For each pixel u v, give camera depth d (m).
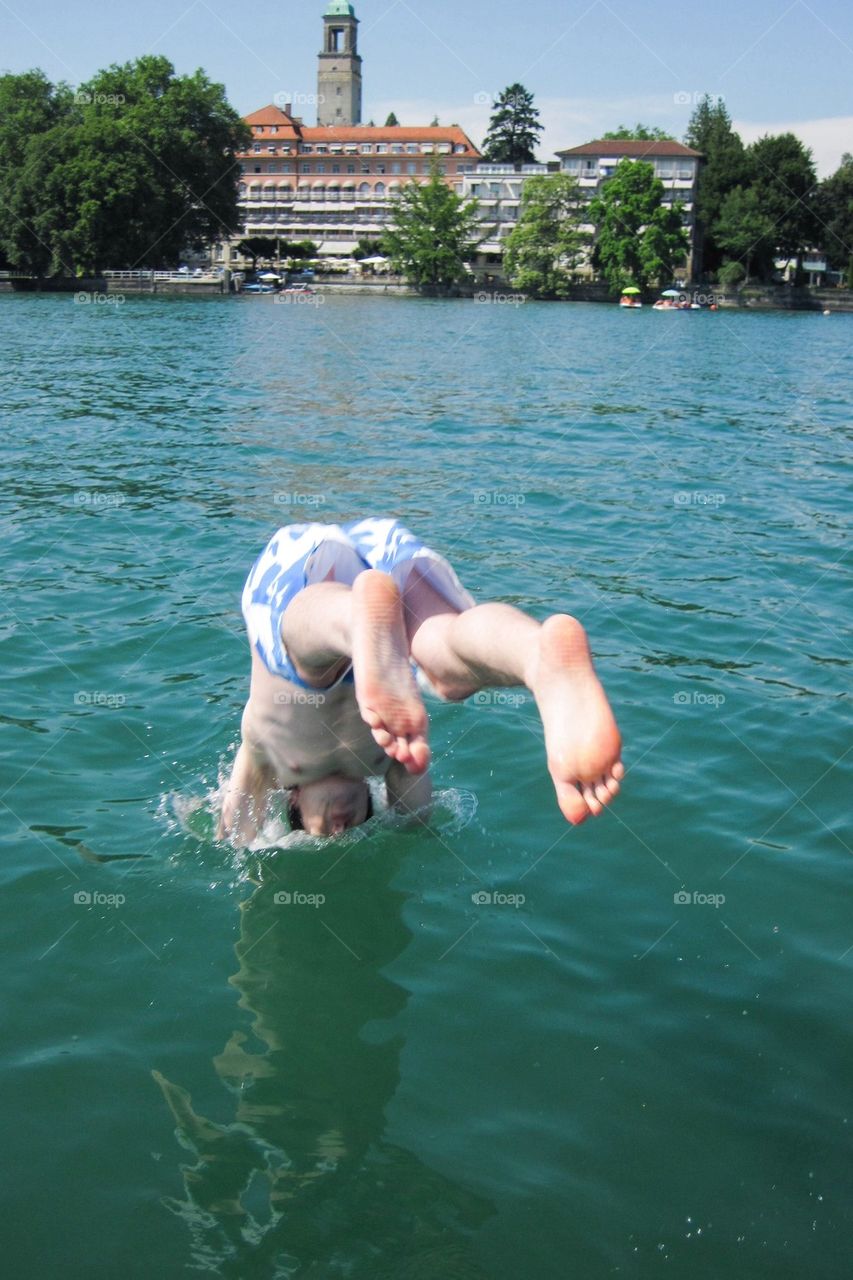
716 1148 1.53
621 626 3.59
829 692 3.10
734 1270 1.34
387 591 1.68
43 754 2.69
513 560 4.32
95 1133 1.55
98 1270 1.33
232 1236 1.38
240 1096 1.62
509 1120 1.58
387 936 2.03
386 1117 1.58
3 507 5.09
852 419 8.75
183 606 3.75
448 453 6.66
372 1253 1.36
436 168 41.00
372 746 2.21
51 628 3.52
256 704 2.20
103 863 2.25
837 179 41.25
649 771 2.64
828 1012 1.82
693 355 15.84
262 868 2.26
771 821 2.43
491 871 2.25
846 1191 1.46
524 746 2.77
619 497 5.52
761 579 4.15
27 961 1.94
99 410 8.34
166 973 1.92
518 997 1.85
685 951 1.99
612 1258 1.36
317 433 7.36
